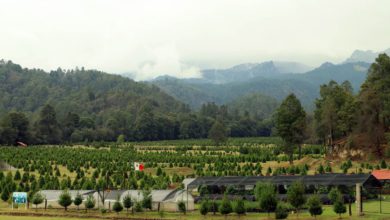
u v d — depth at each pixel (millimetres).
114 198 88312
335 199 75000
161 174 135875
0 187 105562
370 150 147625
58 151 189500
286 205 77312
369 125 148750
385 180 101562
